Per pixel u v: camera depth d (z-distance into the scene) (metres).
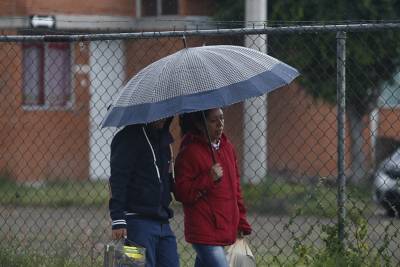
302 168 61.75
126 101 21.27
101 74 65.75
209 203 21.80
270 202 46.81
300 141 62.81
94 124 65.56
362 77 53.78
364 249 26.12
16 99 64.25
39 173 64.12
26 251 30.06
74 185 55.81
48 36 27.34
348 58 53.97
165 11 71.81
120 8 72.44
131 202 21.75
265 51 41.50
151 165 21.61
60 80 67.94
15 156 63.69
